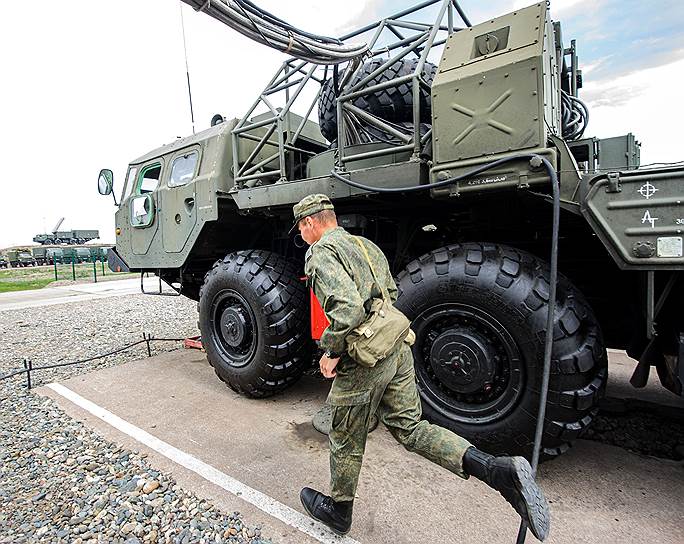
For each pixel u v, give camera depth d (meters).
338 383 1.59
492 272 2.02
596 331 1.97
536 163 1.77
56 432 2.72
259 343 2.94
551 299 1.61
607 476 2.11
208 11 2.08
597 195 1.77
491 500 1.93
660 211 1.65
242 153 3.52
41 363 4.42
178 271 4.48
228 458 2.33
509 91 1.87
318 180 2.59
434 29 2.33
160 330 6.10
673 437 2.49
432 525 1.77
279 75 3.09
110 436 2.64
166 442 2.54
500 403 2.04
